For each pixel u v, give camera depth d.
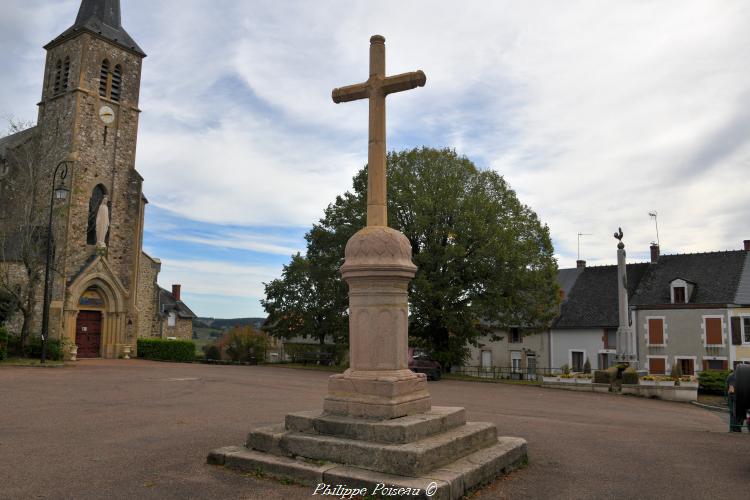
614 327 40.72
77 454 7.04
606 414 14.82
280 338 41.53
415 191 29.44
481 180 31.28
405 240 7.31
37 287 29.66
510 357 44.69
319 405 12.70
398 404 6.65
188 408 11.68
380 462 5.84
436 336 30.38
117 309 32.56
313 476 5.84
